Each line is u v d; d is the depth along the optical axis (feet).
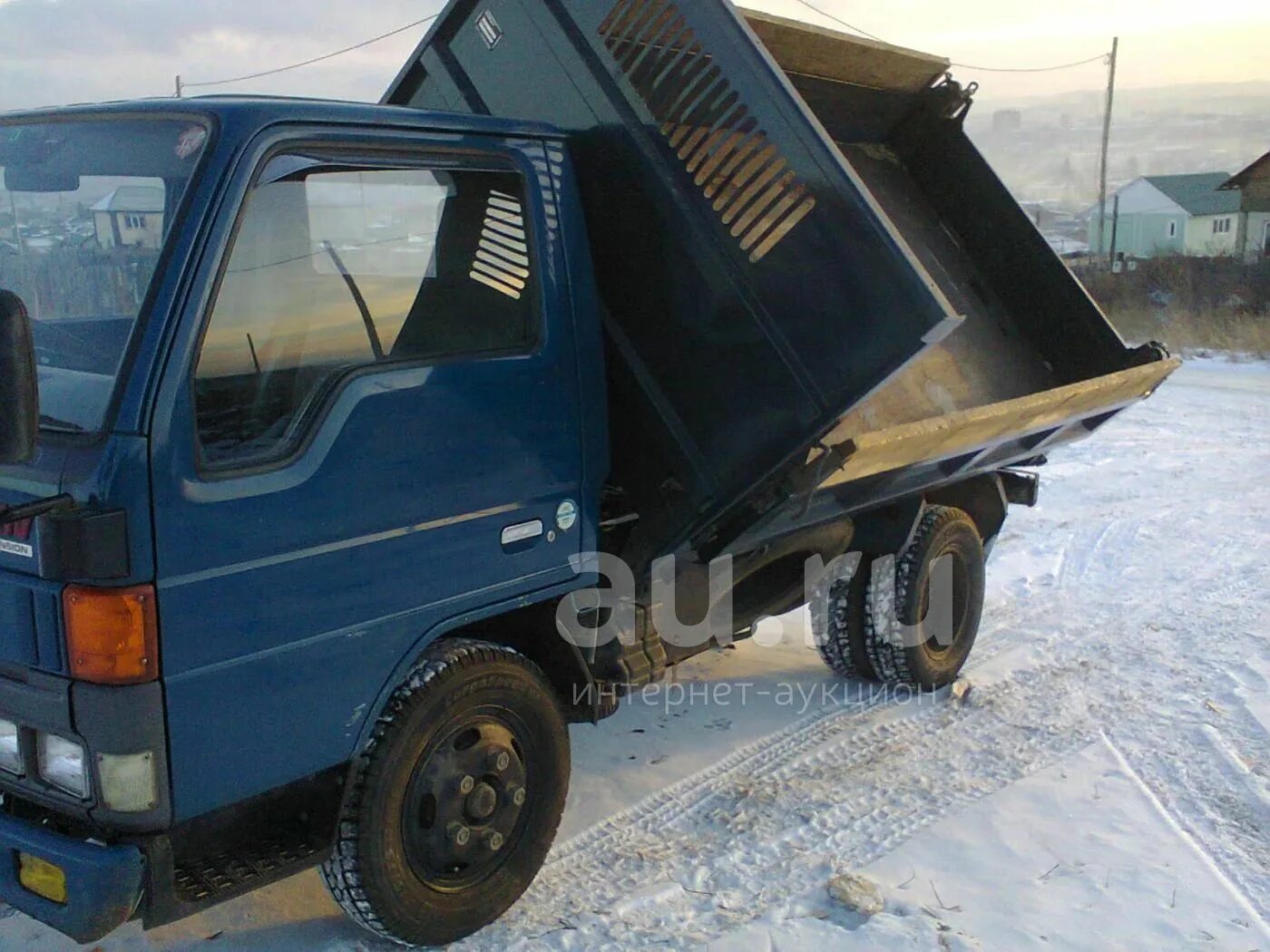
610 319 12.59
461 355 10.98
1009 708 17.93
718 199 11.73
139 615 8.62
